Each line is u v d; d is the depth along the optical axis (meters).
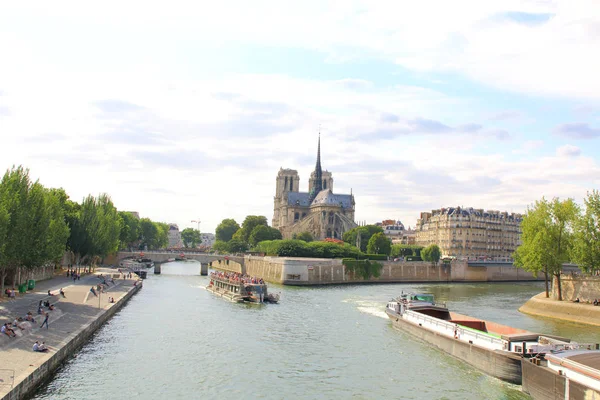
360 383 52.09
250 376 53.72
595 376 40.84
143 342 66.25
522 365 49.25
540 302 102.75
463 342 59.25
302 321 84.38
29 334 57.09
